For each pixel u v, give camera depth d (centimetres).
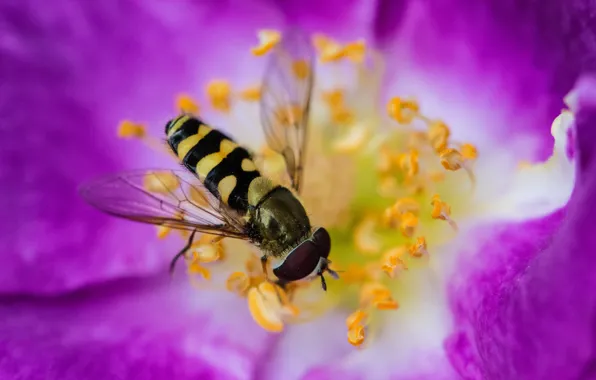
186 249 10
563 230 9
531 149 10
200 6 11
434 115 11
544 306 9
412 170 10
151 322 10
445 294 10
